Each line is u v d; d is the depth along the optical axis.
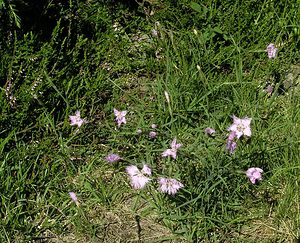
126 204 0.55
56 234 0.53
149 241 0.52
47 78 0.59
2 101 0.58
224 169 0.53
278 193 0.55
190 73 0.64
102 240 0.52
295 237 0.52
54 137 0.59
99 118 0.63
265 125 0.60
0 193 0.53
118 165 0.58
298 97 0.64
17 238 0.52
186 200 0.53
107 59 0.68
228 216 0.53
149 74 0.68
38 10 0.68
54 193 0.55
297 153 0.56
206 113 0.60
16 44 0.62
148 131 0.59
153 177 0.53
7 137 0.56
